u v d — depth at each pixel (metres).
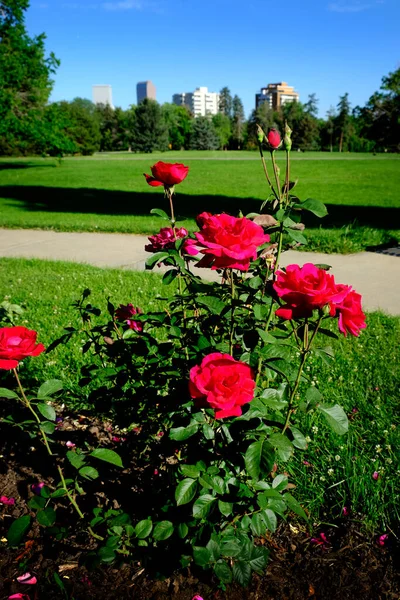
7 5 30.27
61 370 3.69
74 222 11.86
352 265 7.44
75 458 1.84
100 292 5.93
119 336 2.39
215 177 30.58
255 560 1.75
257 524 1.76
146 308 5.18
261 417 1.73
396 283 6.48
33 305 5.45
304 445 1.81
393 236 9.36
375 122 40.28
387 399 3.31
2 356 1.59
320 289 1.47
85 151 69.44
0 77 30.22
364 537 2.20
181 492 1.71
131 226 11.14
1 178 29.67
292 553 2.14
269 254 1.92
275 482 1.89
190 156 62.91
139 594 1.93
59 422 3.13
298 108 95.12
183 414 1.91
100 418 3.21
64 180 28.22
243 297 2.07
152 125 78.56
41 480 2.60
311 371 3.71
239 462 1.80
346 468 2.49
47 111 33.94
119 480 2.56
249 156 61.19
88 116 70.44
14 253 9.01
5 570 2.06
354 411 3.19
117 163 46.06
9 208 15.55
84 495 2.45
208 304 1.84
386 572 2.03
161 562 1.95
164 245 2.22
